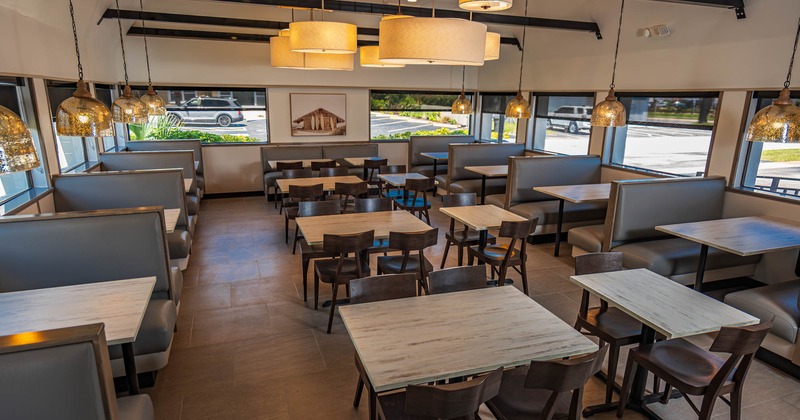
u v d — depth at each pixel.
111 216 3.04
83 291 2.45
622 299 2.54
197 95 8.04
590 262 2.97
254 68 8.12
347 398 2.82
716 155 4.95
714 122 4.93
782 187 4.48
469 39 2.08
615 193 4.41
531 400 2.19
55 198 4.51
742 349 2.12
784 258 4.31
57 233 2.93
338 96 8.79
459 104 7.14
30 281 2.93
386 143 9.35
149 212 3.11
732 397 2.36
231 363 3.17
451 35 2.03
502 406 2.14
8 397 1.43
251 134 8.48
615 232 4.48
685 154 5.41
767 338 3.23
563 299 4.20
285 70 8.30
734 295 3.46
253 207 7.65
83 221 2.97
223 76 7.99
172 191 4.84
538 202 6.13
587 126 6.89
